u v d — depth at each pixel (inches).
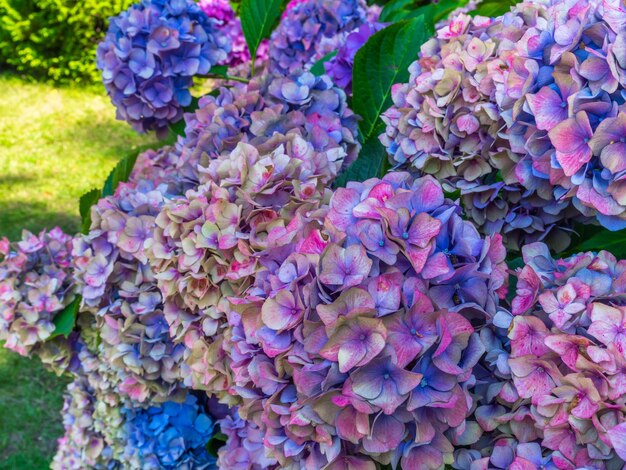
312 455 17.8
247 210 21.5
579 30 17.7
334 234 17.9
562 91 18.2
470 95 21.7
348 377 16.3
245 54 57.9
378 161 26.8
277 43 40.3
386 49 29.1
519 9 23.6
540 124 18.2
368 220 17.7
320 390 16.6
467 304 17.3
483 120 21.3
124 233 28.1
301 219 19.2
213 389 23.1
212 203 22.3
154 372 28.8
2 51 144.6
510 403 17.6
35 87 142.3
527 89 18.9
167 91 33.5
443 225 17.7
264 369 18.0
